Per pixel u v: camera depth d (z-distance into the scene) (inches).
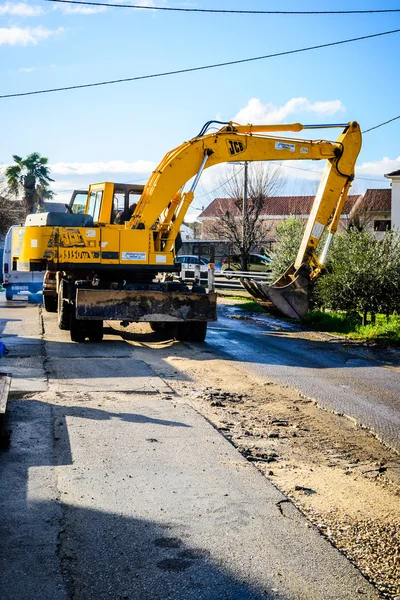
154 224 603.8
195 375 430.9
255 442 290.4
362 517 214.1
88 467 241.6
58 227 564.7
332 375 449.4
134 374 415.5
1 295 1111.6
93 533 189.0
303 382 422.3
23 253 581.0
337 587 165.8
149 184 602.5
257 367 470.0
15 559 172.4
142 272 597.3
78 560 173.5
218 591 161.5
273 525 199.9
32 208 2321.6
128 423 301.0
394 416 343.6
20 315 752.3
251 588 163.2
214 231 1699.1
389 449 290.8
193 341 584.4
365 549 190.5
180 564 173.5
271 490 228.7
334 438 303.9
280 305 648.4
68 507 205.8
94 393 358.6
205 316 564.1
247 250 1387.8
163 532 191.6
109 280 601.0
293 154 644.1
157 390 373.1
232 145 620.1
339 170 658.8
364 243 688.4
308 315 761.6
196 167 607.2
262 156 634.2
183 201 599.2
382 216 1800.0
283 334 661.3
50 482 225.5
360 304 662.5
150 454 259.6
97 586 161.3
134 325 687.7
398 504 227.3
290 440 297.3
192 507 210.4
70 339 561.0
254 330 689.0
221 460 257.1
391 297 659.4
